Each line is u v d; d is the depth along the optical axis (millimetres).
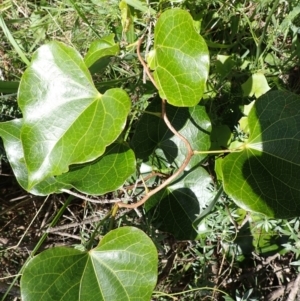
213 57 279
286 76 281
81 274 229
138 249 226
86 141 210
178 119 243
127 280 227
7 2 309
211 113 264
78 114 212
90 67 230
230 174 220
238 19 277
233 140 261
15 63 308
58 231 299
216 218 257
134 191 264
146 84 268
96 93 211
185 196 252
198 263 281
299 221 251
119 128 206
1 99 288
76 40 297
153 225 263
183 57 209
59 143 213
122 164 229
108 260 229
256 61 270
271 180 223
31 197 303
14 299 292
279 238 271
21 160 243
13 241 302
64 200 300
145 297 225
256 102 227
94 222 286
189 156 225
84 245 270
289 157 223
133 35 273
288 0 263
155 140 247
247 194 219
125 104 206
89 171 229
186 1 270
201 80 208
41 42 307
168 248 286
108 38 236
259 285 283
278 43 280
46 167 214
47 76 214
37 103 216
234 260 281
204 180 249
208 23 277
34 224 305
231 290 282
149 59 221
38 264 223
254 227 269
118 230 228
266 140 225
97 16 291
